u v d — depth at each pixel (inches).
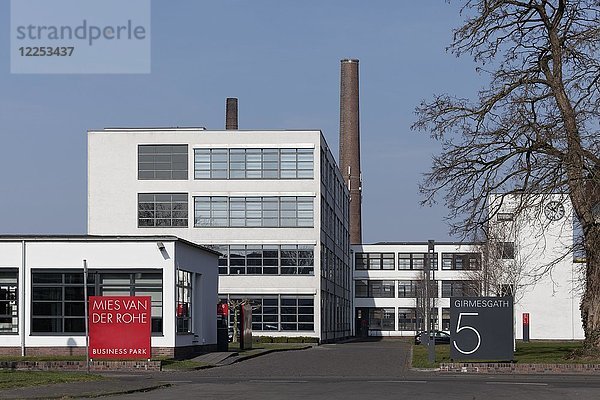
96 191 2992.1
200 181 2997.0
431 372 1310.3
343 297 4074.8
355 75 4306.1
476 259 3065.9
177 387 967.6
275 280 2989.7
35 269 1553.9
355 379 1143.6
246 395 855.7
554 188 1336.1
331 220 3452.3
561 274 3582.7
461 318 1311.5
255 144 3006.9
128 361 1299.2
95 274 1544.0
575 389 954.7
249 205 3004.4
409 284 4766.2
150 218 2989.7
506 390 937.5
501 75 1408.7
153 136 3002.0
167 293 1526.8
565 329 3614.7
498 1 1375.5
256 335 2967.5
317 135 3006.9
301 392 896.9
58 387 908.6
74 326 1545.3
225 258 2992.1
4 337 1547.7
